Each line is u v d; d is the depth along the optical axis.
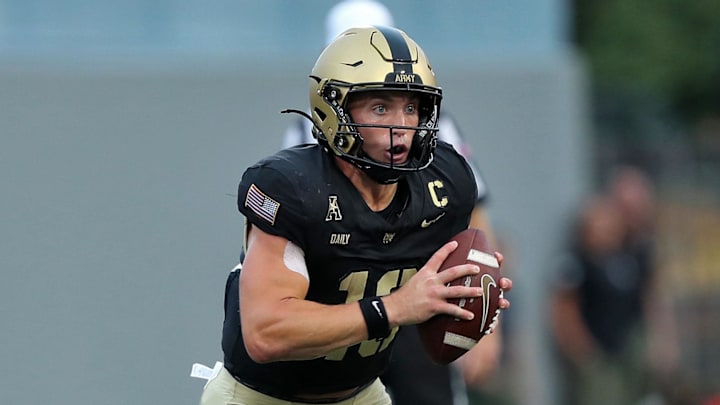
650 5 71.62
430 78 13.40
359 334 13.12
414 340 19.00
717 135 38.66
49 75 27.89
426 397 19.09
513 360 28.61
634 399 29.53
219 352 28.09
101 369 27.70
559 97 30.89
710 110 72.19
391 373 19.14
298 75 28.98
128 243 27.98
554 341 29.42
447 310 13.35
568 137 30.97
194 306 28.06
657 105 42.53
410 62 13.28
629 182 29.33
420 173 13.94
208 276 28.20
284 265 13.26
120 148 28.12
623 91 45.41
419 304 13.23
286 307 13.06
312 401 14.92
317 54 29.45
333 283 13.65
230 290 14.90
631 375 29.41
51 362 27.62
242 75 28.72
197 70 28.56
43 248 27.72
